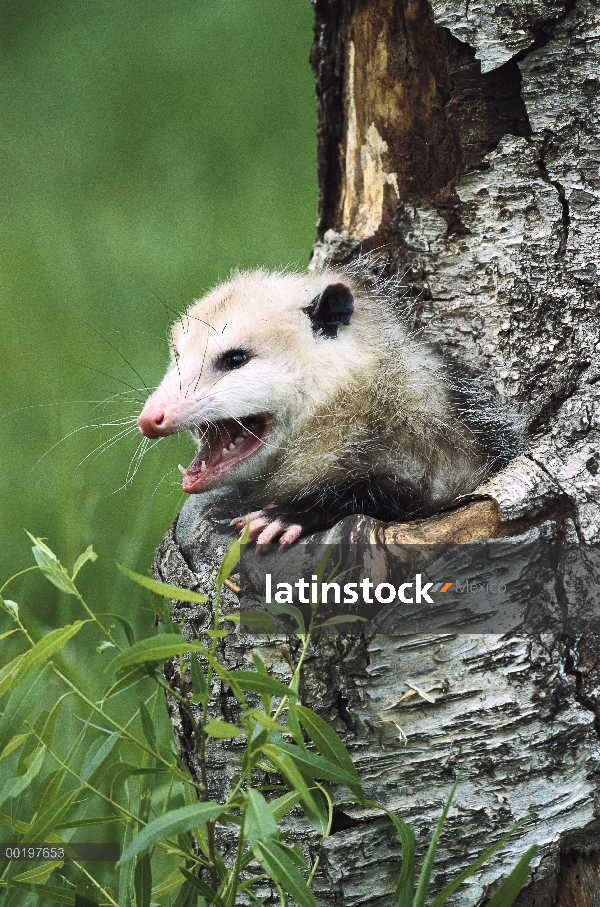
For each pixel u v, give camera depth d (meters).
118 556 6.45
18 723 3.25
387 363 5.03
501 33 4.82
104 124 13.36
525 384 4.97
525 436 4.91
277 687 3.19
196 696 3.37
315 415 4.94
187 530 4.50
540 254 4.97
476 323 5.12
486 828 4.00
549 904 4.03
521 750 3.98
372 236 5.46
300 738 3.31
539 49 4.82
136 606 5.85
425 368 5.06
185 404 4.81
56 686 5.05
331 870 3.99
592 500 4.09
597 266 4.85
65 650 5.37
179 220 11.15
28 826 3.58
